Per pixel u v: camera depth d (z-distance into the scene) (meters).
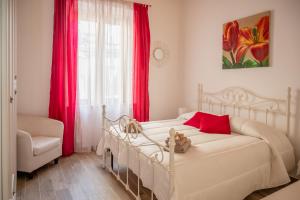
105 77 4.09
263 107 3.25
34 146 2.95
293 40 2.89
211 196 2.02
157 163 2.00
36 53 3.64
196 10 4.38
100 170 3.22
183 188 1.85
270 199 1.46
